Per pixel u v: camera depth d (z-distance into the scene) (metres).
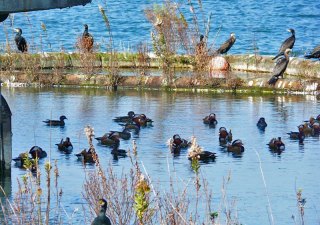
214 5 66.62
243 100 29.53
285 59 30.92
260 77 31.70
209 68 32.06
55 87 32.28
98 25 56.88
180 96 30.45
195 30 35.03
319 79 31.33
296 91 30.66
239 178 19.33
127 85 32.06
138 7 63.97
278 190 18.42
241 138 23.53
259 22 59.56
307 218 16.58
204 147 22.44
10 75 32.62
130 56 34.91
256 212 16.88
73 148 22.34
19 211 14.41
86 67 33.22
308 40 51.31
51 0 18.19
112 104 28.70
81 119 26.05
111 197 14.88
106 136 22.86
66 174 19.47
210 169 20.12
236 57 34.44
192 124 25.30
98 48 36.31
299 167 20.41
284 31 55.75
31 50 38.25
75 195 17.62
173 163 20.58
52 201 17.16
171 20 33.91
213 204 17.16
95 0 66.19
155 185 18.25
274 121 25.80
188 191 17.98
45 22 56.94
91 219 15.01
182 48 33.97
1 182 18.89
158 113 27.06
